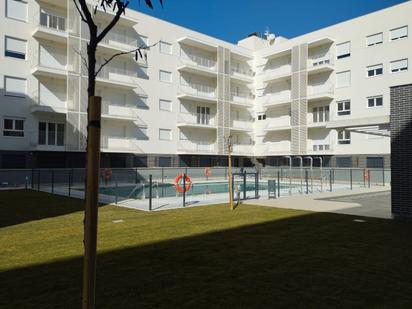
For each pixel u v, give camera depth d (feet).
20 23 82.48
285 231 27.68
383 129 39.70
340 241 24.03
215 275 16.74
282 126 122.42
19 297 13.96
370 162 98.99
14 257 19.95
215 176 118.73
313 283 15.65
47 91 86.79
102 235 26.25
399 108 31.81
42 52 86.38
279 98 130.00
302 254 20.59
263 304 13.34
